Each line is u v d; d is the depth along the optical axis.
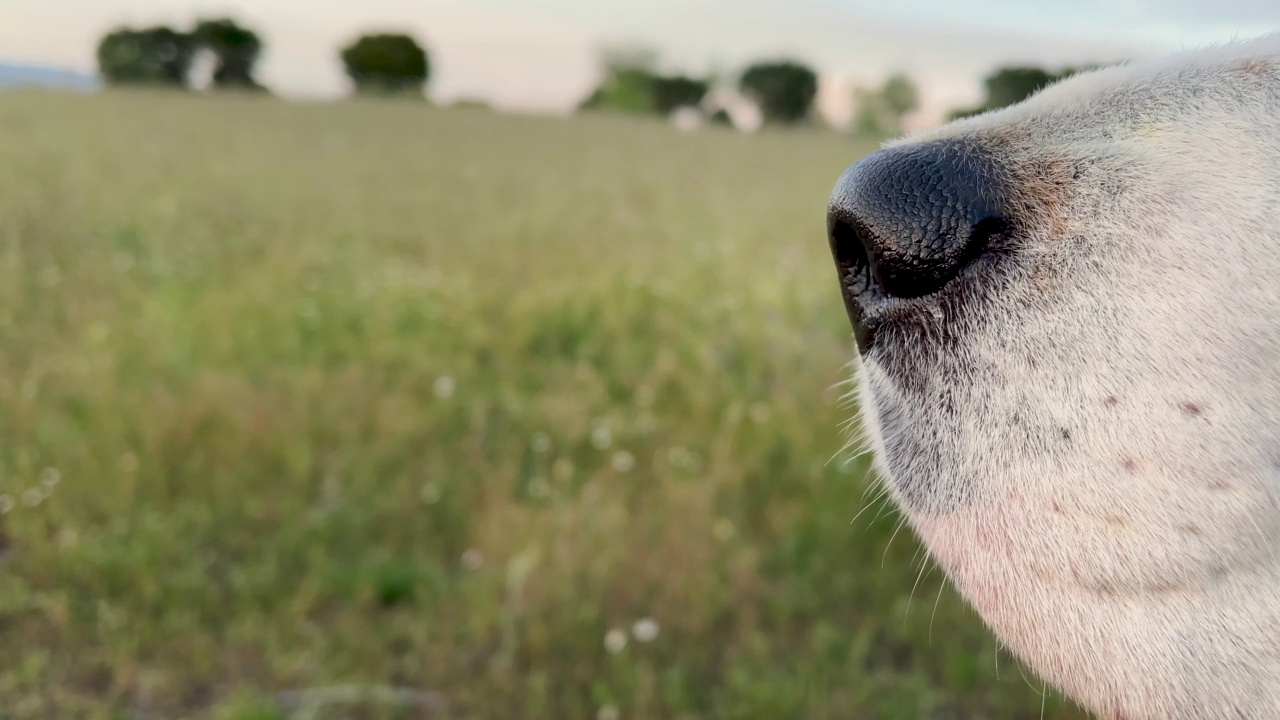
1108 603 0.17
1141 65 0.21
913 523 0.19
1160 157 0.18
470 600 0.49
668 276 1.12
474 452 0.65
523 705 0.44
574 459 0.65
